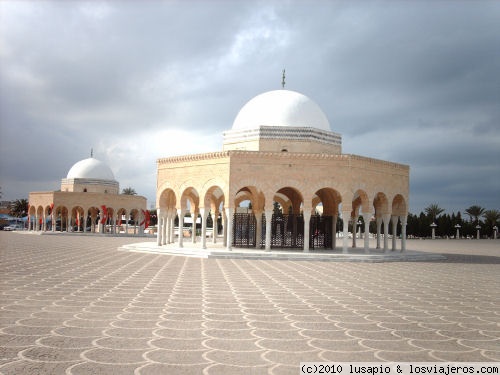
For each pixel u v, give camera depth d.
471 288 16.16
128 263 21.69
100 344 7.73
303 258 26.03
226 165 27.80
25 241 37.94
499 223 90.75
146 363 6.78
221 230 64.12
